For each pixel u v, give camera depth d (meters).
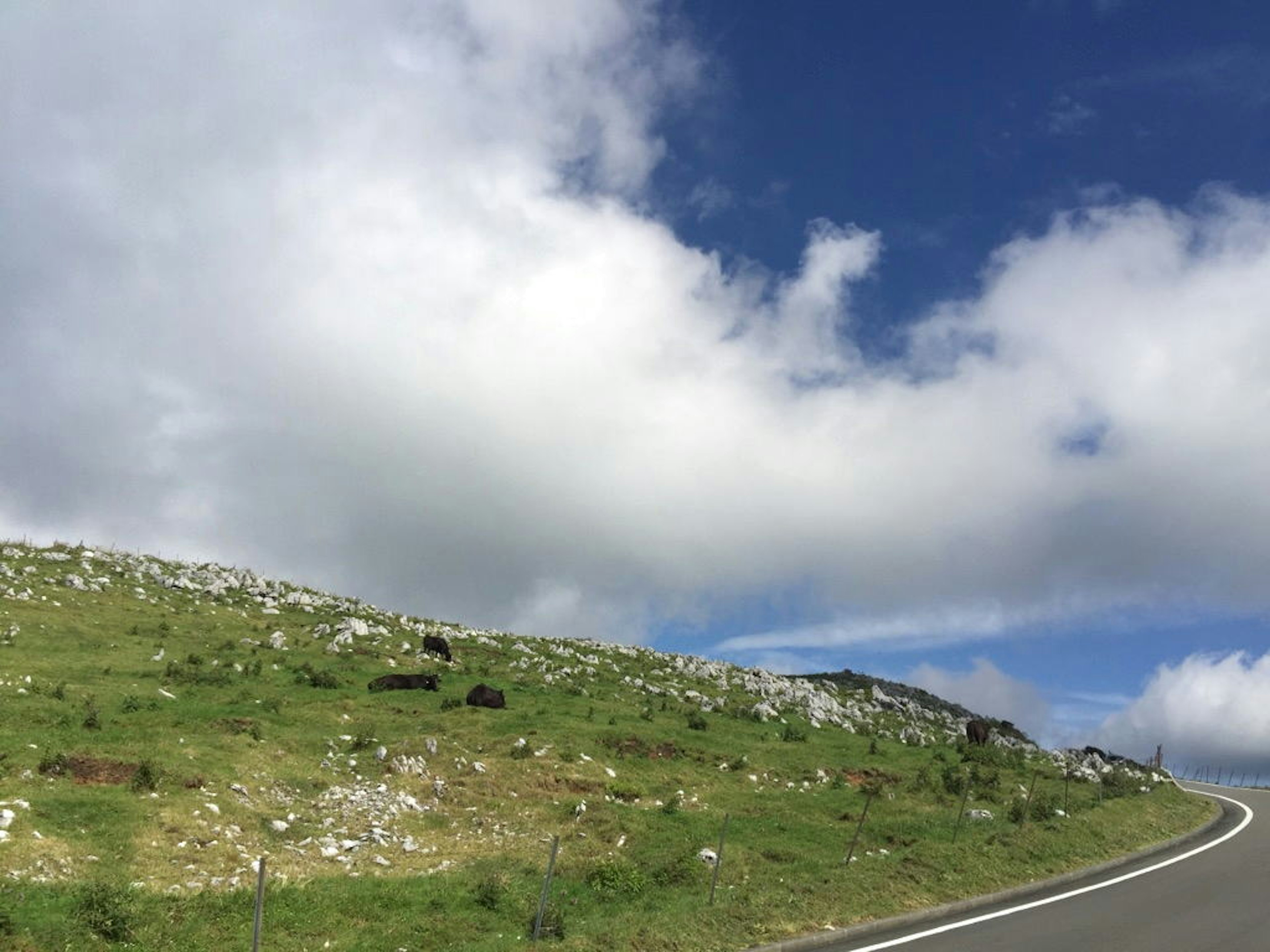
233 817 26.44
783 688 71.12
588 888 24.14
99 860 21.48
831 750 49.38
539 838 29.61
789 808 36.59
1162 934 21.09
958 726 78.44
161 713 34.69
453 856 27.05
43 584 55.22
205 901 18.78
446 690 47.81
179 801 26.42
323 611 67.31
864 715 71.00
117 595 57.19
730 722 52.59
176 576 67.19
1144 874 29.58
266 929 17.98
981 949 19.39
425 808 31.59
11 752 27.61
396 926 19.06
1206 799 58.03
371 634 60.38
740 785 39.78
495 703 44.88
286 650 51.66
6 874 19.31
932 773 46.72
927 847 29.44
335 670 48.31
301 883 21.39
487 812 32.09
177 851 23.14
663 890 24.34
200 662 43.81
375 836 27.62
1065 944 20.05
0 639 41.84
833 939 20.23
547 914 20.61
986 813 37.66
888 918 22.12
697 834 31.31
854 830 33.81
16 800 23.75
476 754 37.34
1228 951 19.75
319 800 30.02
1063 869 29.38
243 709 37.72
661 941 18.84
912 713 79.94
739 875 26.22
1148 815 42.97
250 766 31.11
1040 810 37.84
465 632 71.38
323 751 34.78
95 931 16.50
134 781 26.89
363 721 39.62
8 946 15.43
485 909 20.89
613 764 39.09
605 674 63.47
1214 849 35.84
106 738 30.52
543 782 35.47
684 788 38.00
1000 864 28.42
